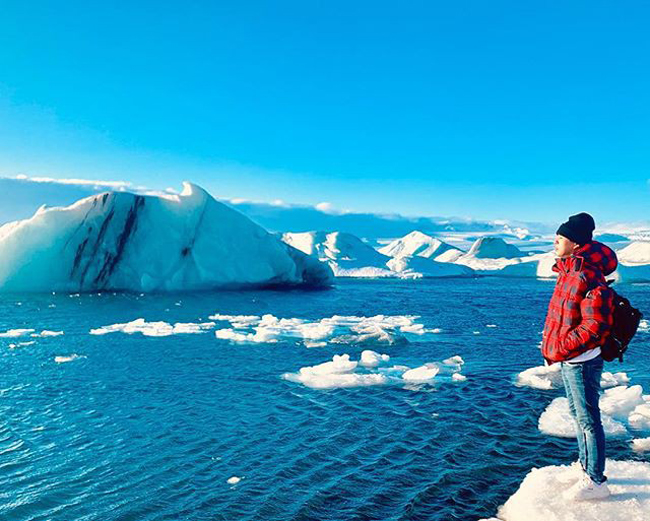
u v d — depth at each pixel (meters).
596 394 3.55
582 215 3.43
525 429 6.60
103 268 29.73
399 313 23.27
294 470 5.31
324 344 13.77
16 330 15.59
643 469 4.08
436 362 11.48
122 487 4.93
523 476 5.06
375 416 7.28
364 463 5.49
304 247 80.50
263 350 12.91
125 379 9.67
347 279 64.75
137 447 6.04
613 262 3.39
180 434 6.50
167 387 9.05
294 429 6.70
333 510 4.41
